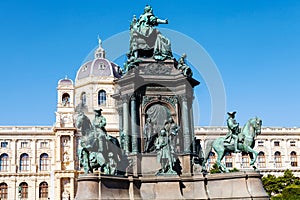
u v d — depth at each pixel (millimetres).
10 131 101625
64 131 98312
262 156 107500
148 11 24984
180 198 21328
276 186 79312
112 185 20484
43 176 100812
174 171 22000
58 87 99000
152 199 21250
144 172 22141
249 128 23609
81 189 20141
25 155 102000
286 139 109375
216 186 22078
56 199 94938
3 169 100375
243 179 21672
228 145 23609
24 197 99188
